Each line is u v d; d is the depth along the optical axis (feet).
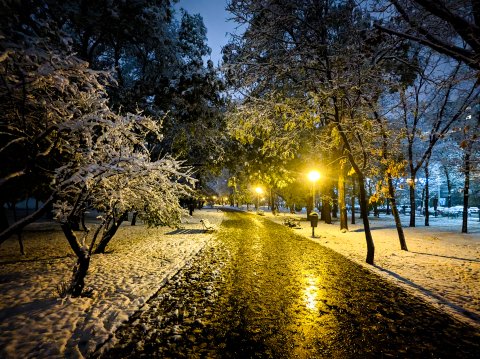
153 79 40.22
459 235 53.88
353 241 46.96
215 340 13.58
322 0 26.17
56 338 13.25
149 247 39.32
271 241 46.88
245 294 20.15
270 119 29.60
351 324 15.43
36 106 14.79
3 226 38.60
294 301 18.81
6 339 12.92
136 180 18.39
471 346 13.21
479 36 12.46
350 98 28.04
